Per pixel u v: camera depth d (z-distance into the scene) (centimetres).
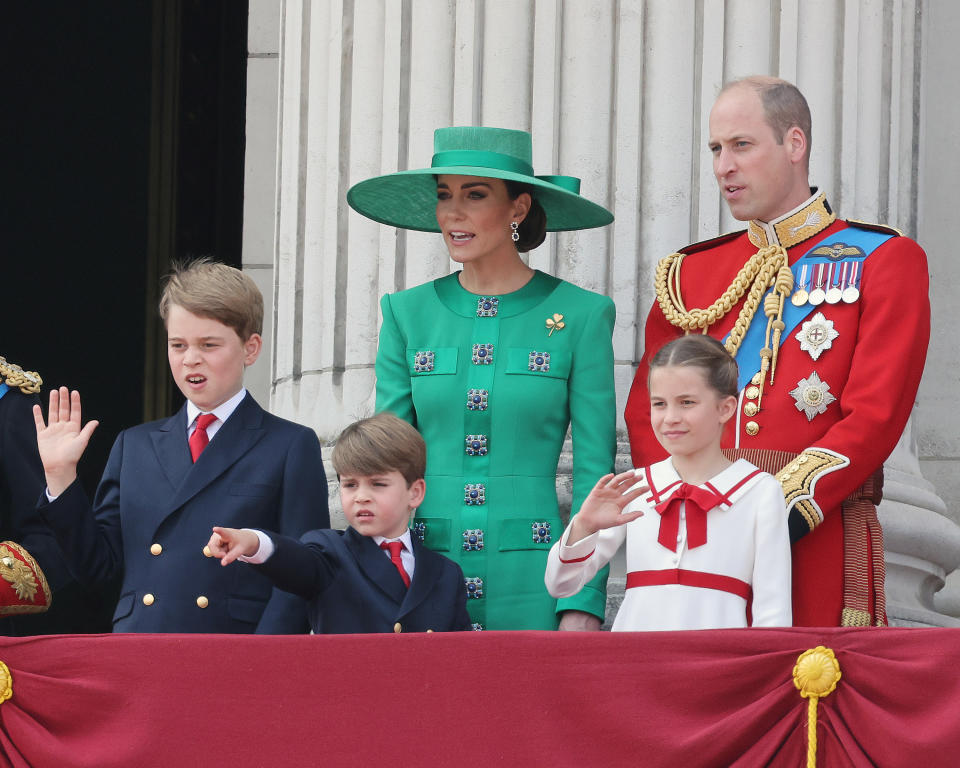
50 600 1945
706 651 1402
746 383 1789
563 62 2319
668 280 1906
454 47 2352
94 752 1439
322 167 2488
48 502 1703
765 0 2331
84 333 3950
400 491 1734
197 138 3847
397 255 2348
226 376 1784
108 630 2947
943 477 2953
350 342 2369
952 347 2978
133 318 3938
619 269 2267
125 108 3994
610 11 2319
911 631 1377
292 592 1659
